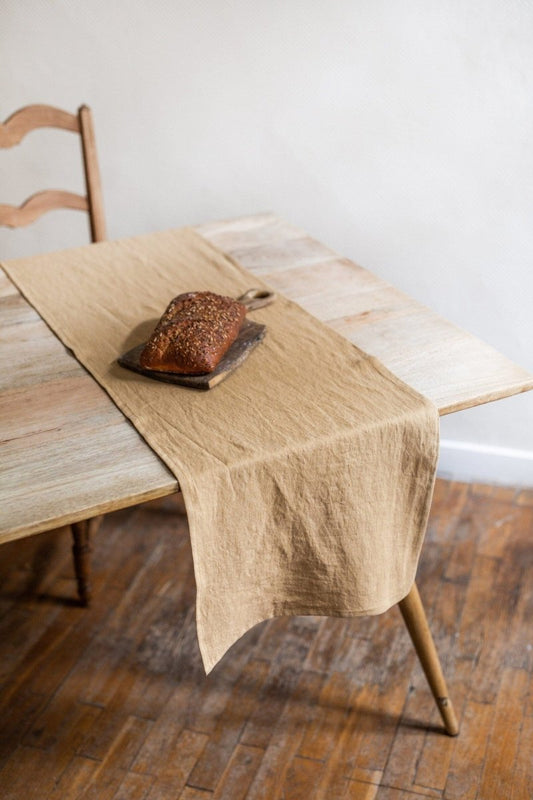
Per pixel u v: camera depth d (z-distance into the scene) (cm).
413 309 171
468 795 171
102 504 124
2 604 218
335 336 162
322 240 247
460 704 189
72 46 235
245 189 245
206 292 163
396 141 227
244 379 150
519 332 243
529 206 225
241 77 230
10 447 137
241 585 142
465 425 253
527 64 208
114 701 193
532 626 208
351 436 136
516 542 234
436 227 235
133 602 218
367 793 172
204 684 196
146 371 151
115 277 188
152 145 244
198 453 132
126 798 173
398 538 151
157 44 230
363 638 206
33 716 190
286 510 138
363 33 217
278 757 180
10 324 172
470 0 205
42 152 250
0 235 263
